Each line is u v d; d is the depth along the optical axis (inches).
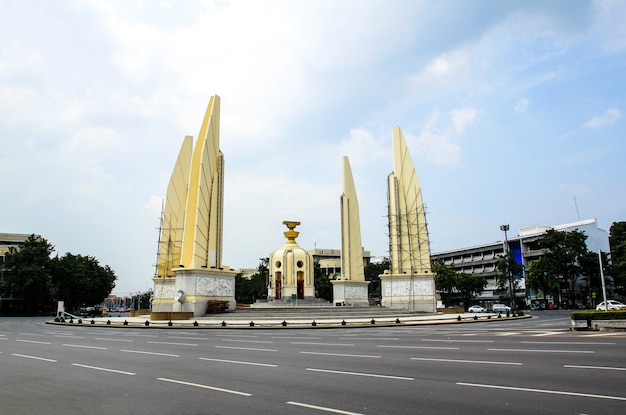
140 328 1401.3
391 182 2192.4
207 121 1899.6
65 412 331.9
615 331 950.4
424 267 2069.4
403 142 2208.4
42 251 3031.5
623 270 2596.0
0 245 3784.5
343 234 2203.5
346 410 325.7
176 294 1729.8
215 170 1931.6
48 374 494.3
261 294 3735.2
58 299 3154.5
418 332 1077.8
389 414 313.4
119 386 422.3
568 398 346.6
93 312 3221.0
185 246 1775.3
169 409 335.9
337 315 1726.1
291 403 348.5
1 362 594.9
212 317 1685.5
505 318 1747.0
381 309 1923.0
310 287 2349.9
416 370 487.8
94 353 690.8
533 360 538.0
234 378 457.7
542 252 3437.5
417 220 2117.4
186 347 773.9
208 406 342.6
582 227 3420.3
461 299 3912.4
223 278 1878.7
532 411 313.1
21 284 2888.8
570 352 603.5
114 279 3663.9
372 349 700.7
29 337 1035.3
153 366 545.6
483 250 4013.3
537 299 3373.5
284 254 2345.0
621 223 2864.2
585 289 3105.3
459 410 320.5
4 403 359.9
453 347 703.7
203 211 1813.5
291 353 665.6
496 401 342.6
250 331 1213.7
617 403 329.4
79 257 3331.7
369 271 4030.5
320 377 456.8
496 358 562.9
